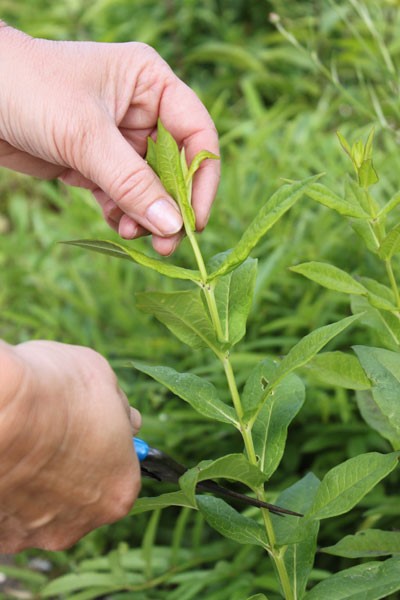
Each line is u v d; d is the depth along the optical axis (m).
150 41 1.30
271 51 1.18
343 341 0.80
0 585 0.81
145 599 0.73
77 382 0.44
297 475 0.80
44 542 0.47
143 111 0.58
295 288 0.87
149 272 0.93
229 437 0.80
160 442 0.80
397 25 1.08
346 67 1.17
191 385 0.49
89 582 0.71
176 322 0.48
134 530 0.81
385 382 0.50
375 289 0.55
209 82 1.32
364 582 0.48
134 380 0.86
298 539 0.49
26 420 0.42
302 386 0.51
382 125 0.79
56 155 0.56
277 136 1.14
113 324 0.94
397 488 0.76
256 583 0.69
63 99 0.55
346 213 0.51
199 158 0.49
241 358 0.78
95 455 0.44
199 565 0.78
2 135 0.58
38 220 1.09
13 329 1.00
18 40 0.57
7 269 1.00
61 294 0.93
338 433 0.76
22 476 0.43
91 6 1.33
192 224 0.49
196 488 0.48
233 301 0.50
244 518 0.51
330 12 1.14
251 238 0.47
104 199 0.61
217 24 1.30
